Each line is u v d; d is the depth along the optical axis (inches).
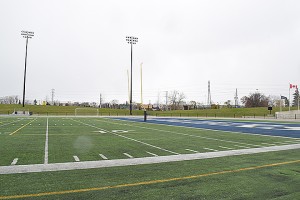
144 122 1413.6
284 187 249.3
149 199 213.2
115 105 4466.0
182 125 1176.8
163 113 3058.6
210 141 593.6
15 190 231.0
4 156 388.8
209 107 4296.3
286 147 506.6
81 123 1245.7
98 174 287.7
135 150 457.1
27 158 374.3
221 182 263.7
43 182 255.4
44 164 335.6
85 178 271.1
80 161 356.8
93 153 421.4
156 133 781.9
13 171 297.4
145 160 368.2
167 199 213.8
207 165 339.6
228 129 957.2
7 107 3058.6
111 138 638.5
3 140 579.2
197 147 499.2
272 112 2832.2
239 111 3058.6
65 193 224.8
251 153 434.9
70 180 263.6
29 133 738.2
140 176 281.6
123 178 273.3
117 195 221.5
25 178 268.8
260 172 305.4
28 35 2571.4
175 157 393.1
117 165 334.0
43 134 715.4
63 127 975.6
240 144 546.3
